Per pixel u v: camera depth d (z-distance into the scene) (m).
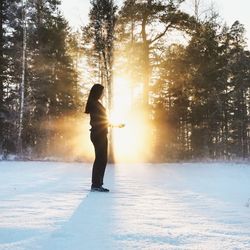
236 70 38.81
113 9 22.28
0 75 27.97
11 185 7.29
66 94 31.38
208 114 31.17
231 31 36.47
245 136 43.06
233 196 6.19
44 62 29.14
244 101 41.94
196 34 26.95
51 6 31.00
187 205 4.93
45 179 8.90
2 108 27.61
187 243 2.73
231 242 2.78
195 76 27.44
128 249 2.54
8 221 3.50
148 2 24.56
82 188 6.90
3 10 28.06
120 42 24.41
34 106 29.17
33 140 28.98
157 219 3.78
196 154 31.70
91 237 2.88
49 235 2.93
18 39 28.33
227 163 24.64
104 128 6.59
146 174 11.98
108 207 4.55
